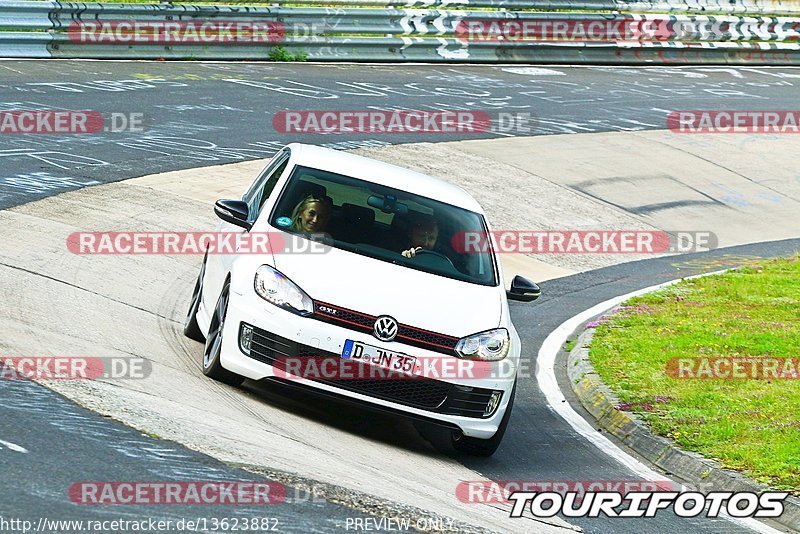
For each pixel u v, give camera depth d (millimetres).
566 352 40438
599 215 64125
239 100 72688
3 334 27359
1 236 38625
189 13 83500
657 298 48500
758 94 106000
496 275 29938
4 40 74375
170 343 31094
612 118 87125
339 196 30203
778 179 78125
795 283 53156
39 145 54406
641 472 28422
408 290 27266
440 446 28203
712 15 123062
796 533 24797
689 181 73938
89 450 20250
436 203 31156
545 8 109375
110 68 76125
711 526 24516
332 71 89062
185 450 21453
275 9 89188
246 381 29344
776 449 29125
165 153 57500
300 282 26625
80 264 37594
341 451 24578
